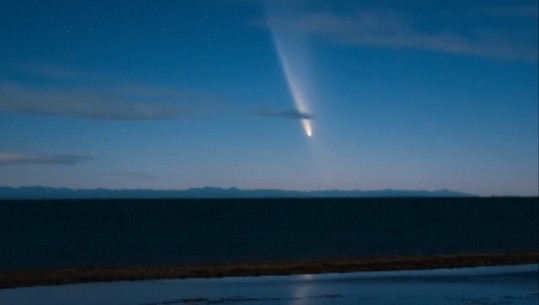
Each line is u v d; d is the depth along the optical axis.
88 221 79.62
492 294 24.16
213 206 158.62
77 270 28.97
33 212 107.88
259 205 167.50
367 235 56.84
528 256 35.53
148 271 28.78
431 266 32.28
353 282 26.94
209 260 36.41
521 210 130.50
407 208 140.88
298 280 27.42
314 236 55.38
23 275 27.19
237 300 22.53
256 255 39.66
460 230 64.31
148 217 92.44
